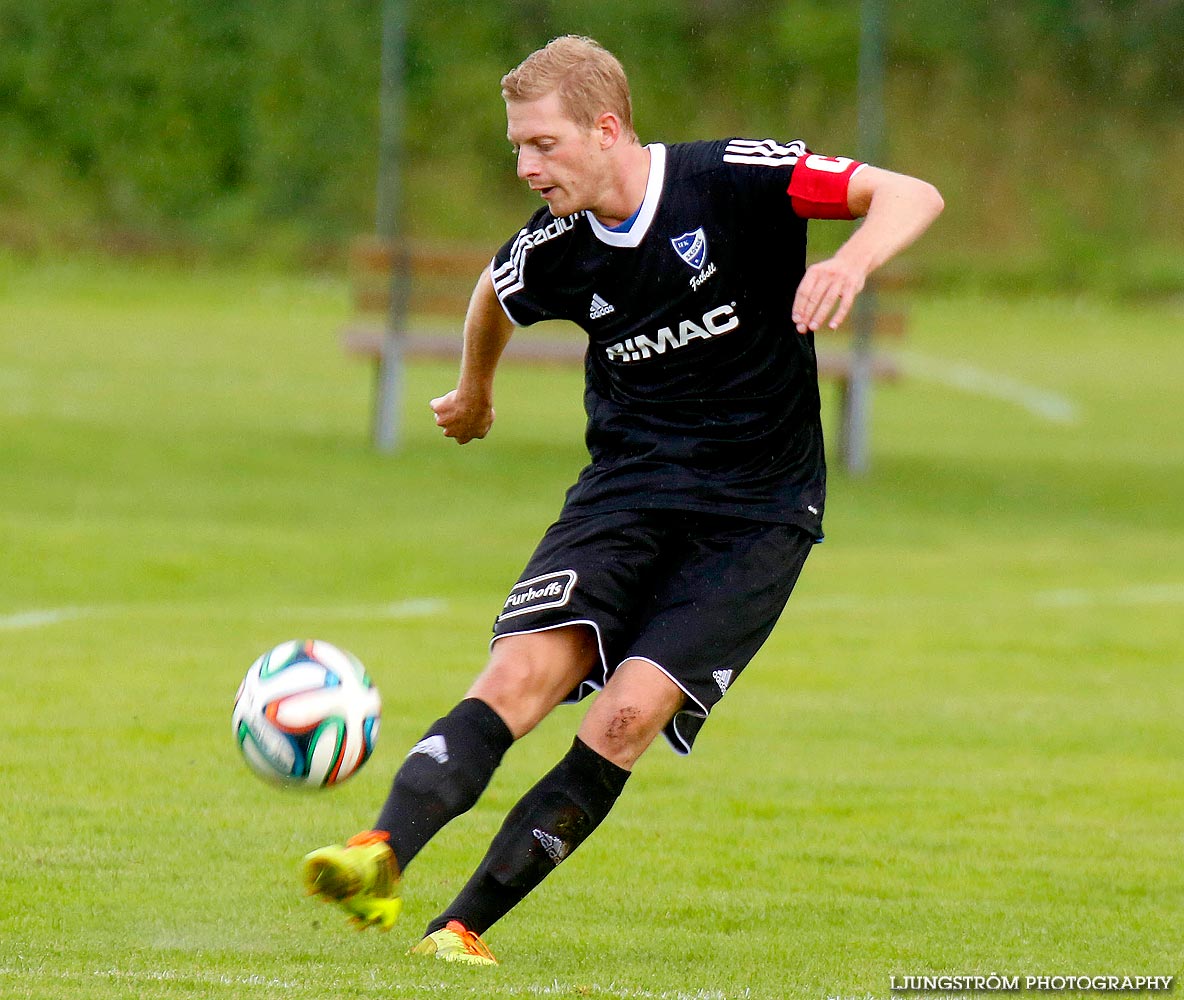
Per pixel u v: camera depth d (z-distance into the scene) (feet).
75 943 45.03
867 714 81.76
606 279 44.45
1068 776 70.74
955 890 54.29
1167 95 381.81
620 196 43.52
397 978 41.06
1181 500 171.94
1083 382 264.31
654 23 360.28
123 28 341.00
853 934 49.08
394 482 160.25
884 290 182.39
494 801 64.49
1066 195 373.81
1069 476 183.32
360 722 42.98
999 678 90.94
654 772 69.82
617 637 44.37
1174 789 68.85
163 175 340.59
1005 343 307.17
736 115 362.53
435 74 347.97
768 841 59.77
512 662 43.32
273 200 343.26
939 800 66.33
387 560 123.03
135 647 90.22
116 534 123.95
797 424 45.75
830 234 282.77
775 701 84.17
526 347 176.45
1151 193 375.86
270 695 42.52
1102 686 89.76
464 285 177.47
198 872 53.06
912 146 372.17
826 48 365.81
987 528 151.53
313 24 344.28
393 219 288.10
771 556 44.60
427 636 97.30
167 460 163.02
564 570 44.16
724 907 51.57
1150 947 48.55
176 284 318.04
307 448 175.22
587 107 42.57
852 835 60.95
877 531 146.72
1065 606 114.42
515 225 344.08
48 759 66.54
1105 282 364.58
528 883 43.16
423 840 40.19
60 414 185.57
